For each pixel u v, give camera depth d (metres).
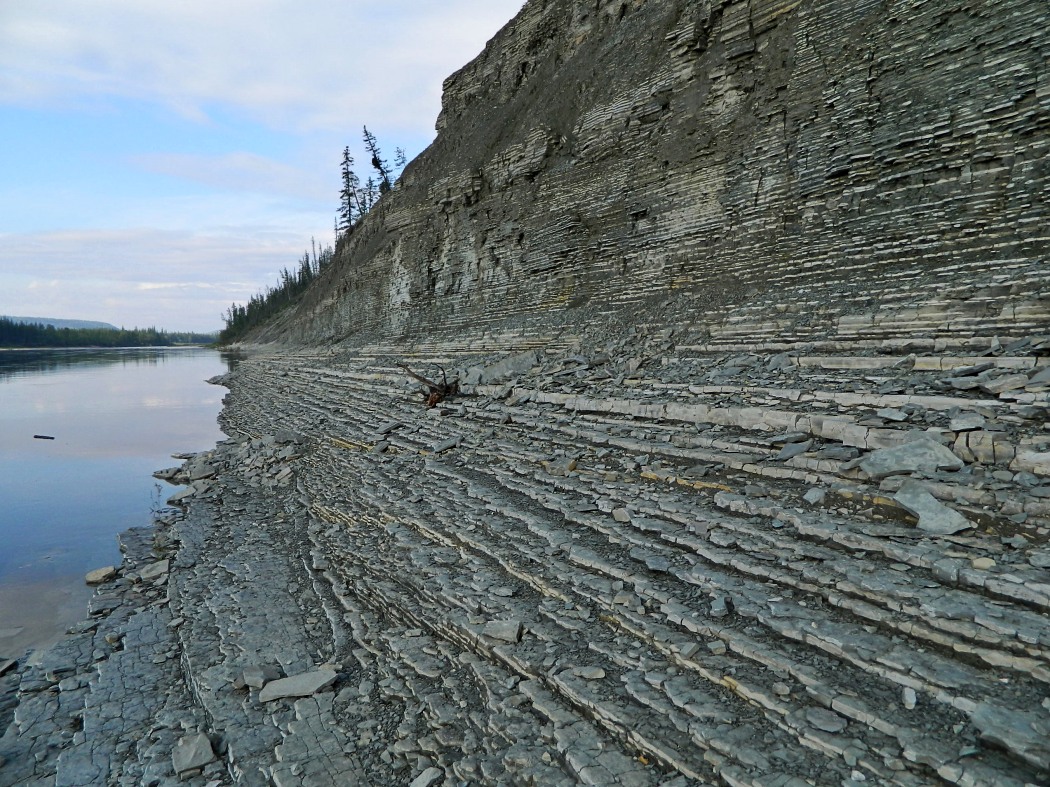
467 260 31.83
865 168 14.23
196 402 40.50
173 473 20.16
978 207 12.10
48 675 8.50
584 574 7.46
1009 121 11.86
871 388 9.05
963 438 6.95
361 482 13.54
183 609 10.02
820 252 14.87
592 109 24.08
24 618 10.54
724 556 6.80
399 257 39.19
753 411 9.52
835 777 4.31
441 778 5.55
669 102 20.88
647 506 8.34
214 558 12.05
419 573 8.81
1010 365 8.34
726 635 5.79
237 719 6.85
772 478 8.04
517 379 16.59
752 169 17.19
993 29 12.22
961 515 5.99
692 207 19.23
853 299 12.74
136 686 8.01
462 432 14.41
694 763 4.77
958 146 12.62
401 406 18.98
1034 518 5.73
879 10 14.46
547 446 11.81
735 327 14.41
